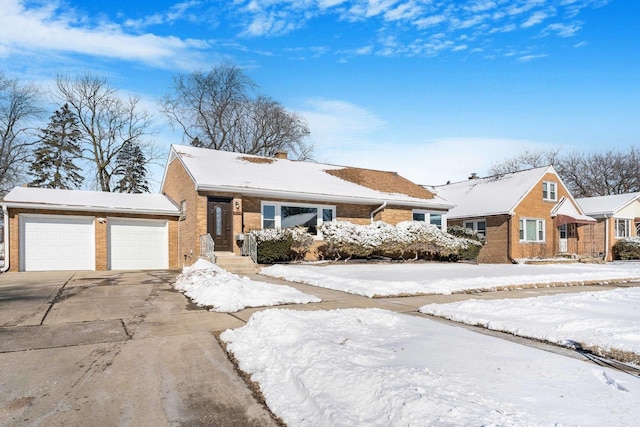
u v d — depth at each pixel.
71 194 19.91
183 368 5.24
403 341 5.66
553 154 53.69
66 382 4.75
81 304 9.20
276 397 4.25
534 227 28.66
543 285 13.61
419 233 21.27
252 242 17.41
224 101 39.50
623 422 3.34
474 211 29.14
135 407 4.16
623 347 5.62
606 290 12.77
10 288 11.49
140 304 9.25
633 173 48.03
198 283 10.78
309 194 19.50
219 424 3.82
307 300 9.56
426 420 3.24
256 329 6.31
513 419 3.29
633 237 30.98
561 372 4.56
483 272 17.02
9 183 34.66
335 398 3.86
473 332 6.50
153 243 20.16
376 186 23.72
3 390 4.51
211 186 17.30
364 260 20.58
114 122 35.50
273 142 41.38
